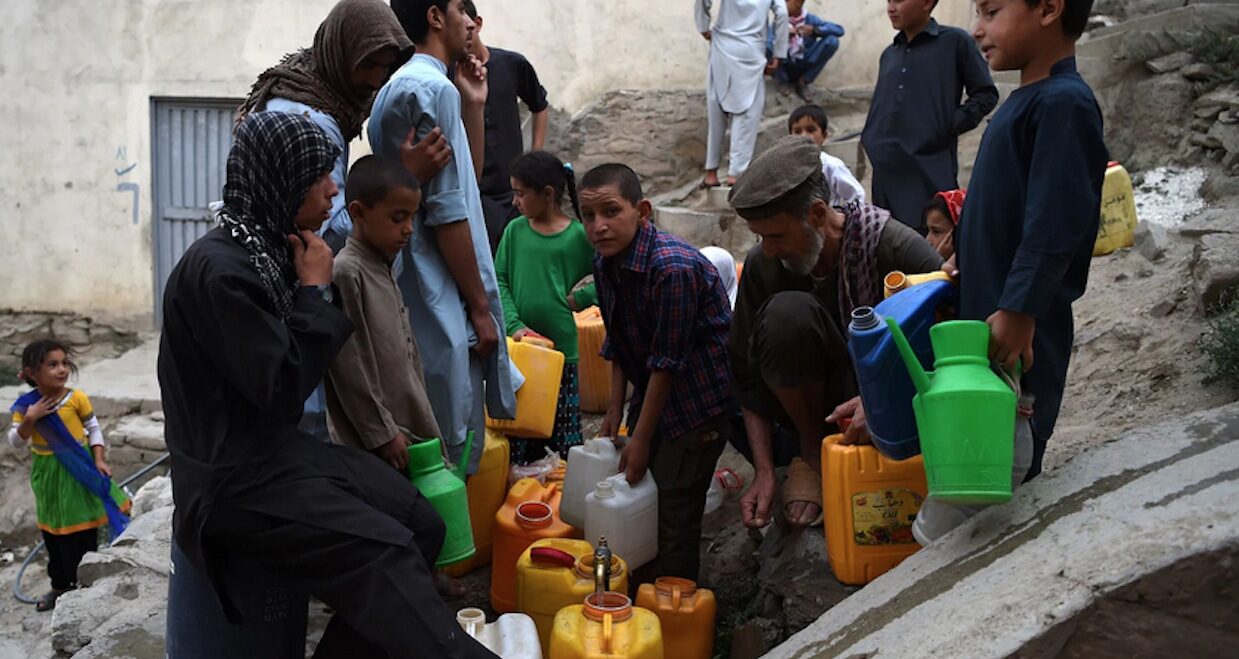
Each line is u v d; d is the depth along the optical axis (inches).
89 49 435.5
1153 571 90.4
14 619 311.1
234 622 109.8
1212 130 291.7
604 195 149.3
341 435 132.3
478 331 152.9
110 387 396.8
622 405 173.8
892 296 123.2
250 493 107.3
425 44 158.4
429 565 120.0
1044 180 106.0
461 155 147.9
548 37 409.4
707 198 364.8
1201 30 319.3
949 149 242.8
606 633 126.8
